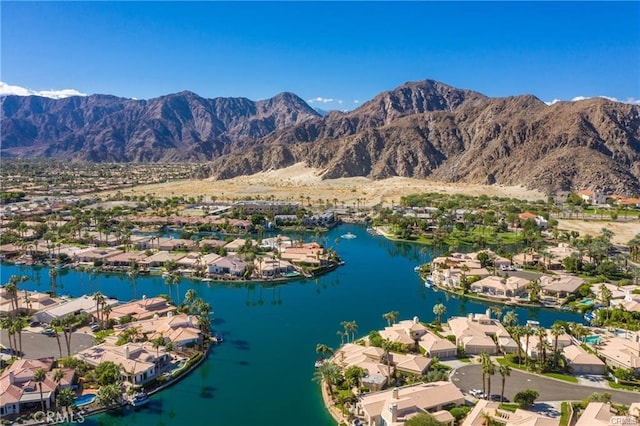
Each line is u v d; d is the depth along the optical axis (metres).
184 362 121.06
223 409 103.50
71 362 112.38
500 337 132.25
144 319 146.25
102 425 98.50
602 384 111.25
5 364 116.88
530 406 99.19
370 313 161.38
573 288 177.50
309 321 153.88
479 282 183.88
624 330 141.62
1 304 153.88
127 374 109.38
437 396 99.25
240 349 132.38
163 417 100.50
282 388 112.06
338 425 97.56
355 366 109.50
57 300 161.25
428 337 130.88
